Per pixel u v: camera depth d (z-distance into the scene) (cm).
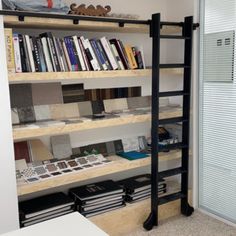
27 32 250
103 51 252
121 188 275
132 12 299
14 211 217
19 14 201
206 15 287
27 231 131
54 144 268
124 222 271
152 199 278
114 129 304
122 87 300
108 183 288
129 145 312
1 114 205
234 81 268
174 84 324
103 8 254
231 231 273
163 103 329
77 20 226
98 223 257
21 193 218
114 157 289
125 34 300
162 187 303
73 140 280
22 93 245
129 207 273
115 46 260
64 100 267
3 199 212
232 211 283
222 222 290
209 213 305
